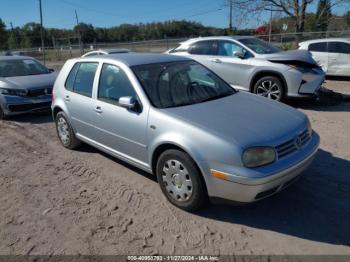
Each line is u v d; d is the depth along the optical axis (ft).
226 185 10.78
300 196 13.05
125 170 16.14
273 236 10.87
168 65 15.28
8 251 10.69
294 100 28.45
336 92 30.63
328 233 10.91
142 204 13.03
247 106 13.38
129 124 13.65
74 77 17.58
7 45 208.03
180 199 12.33
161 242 10.80
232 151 10.53
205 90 14.74
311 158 12.10
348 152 17.08
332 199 12.80
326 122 22.36
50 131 23.47
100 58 16.05
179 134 11.70
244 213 12.14
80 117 16.94
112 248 10.62
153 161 13.15
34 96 26.66
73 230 11.60
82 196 13.91
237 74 27.27
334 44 39.88
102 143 15.93
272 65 25.41
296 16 81.10
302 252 10.11
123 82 14.32
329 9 86.99
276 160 10.88
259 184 10.42
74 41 245.86
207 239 10.85
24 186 15.08
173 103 13.35
